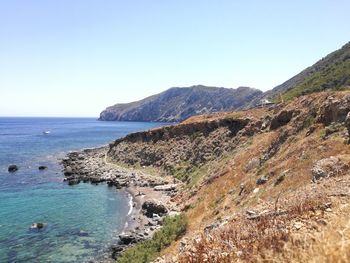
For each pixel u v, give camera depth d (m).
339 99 35.91
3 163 103.06
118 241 41.59
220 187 43.81
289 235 13.23
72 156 117.12
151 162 90.69
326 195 16.95
